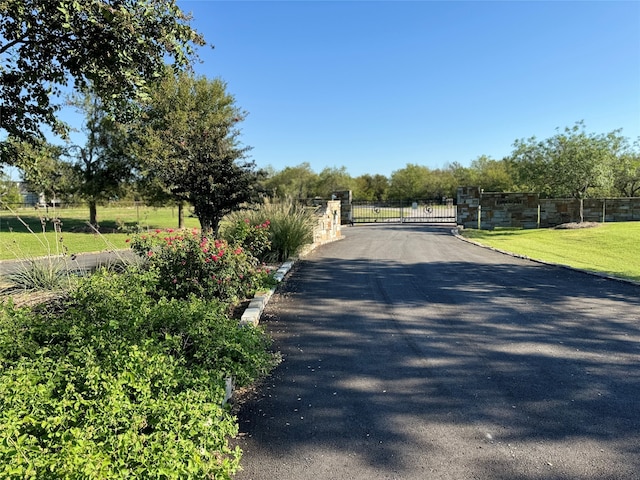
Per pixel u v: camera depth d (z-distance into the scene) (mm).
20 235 16766
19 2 4273
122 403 2094
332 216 16188
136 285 4297
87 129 21609
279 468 2535
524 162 19359
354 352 4426
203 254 5574
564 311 5820
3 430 1777
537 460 2572
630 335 4801
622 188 23391
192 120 18812
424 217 28219
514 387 3564
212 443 2166
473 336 4875
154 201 21391
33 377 2307
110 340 2924
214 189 9117
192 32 5258
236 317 5473
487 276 8438
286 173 43312
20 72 5566
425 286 7578
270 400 3396
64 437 1888
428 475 2453
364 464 2564
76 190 21766
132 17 4703
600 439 2787
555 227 18078
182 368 2799
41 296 5723
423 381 3711
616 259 10430
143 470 1789
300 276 8586
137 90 5422
